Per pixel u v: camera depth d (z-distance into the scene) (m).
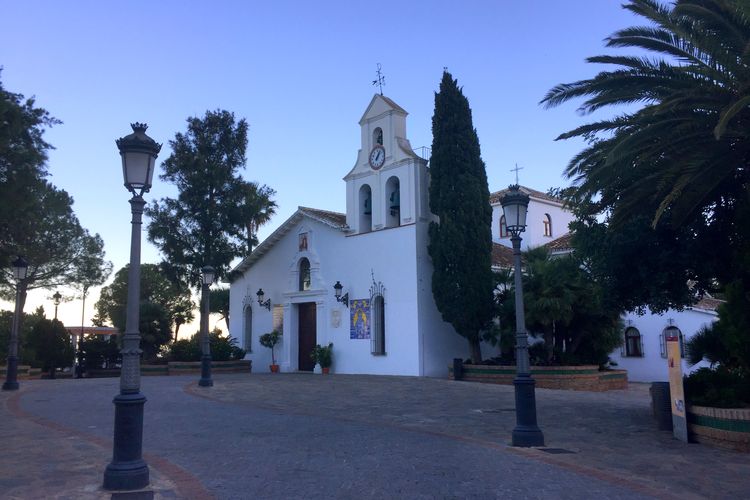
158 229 29.30
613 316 23.33
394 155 26.12
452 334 25.55
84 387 20.42
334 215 30.75
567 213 39.59
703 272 12.60
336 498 7.01
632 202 11.81
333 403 16.19
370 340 25.84
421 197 25.38
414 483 7.70
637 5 11.30
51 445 9.95
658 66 11.40
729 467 9.05
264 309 31.61
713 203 12.62
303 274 30.08
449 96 24.75
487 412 14.62
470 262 23.64
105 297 60.88
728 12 10.18
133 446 7.42
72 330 56.50
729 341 12.01
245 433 11.24
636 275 13.11
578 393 19.69
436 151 24.66
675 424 11.42
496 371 22.44
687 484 8.08
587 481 7.97
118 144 7.99
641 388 23.88
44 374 34.06
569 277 22.52
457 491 7.36
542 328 24.08
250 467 8.47
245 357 32.22
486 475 8.18
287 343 29.77
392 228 25.69
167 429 11.65
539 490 7.48
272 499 6.94
